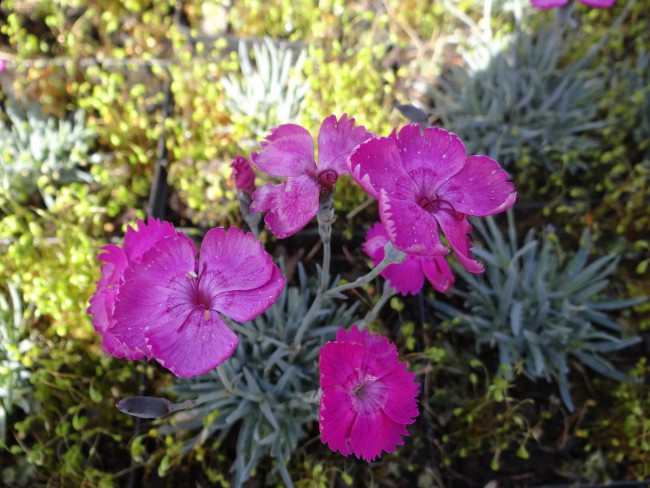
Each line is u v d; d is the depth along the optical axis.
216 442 0.17
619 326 0.20
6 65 0.25
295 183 0.12
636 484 0.18
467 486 0.18
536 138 0.24
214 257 0.11
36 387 0.18
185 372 0.10
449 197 0.12
